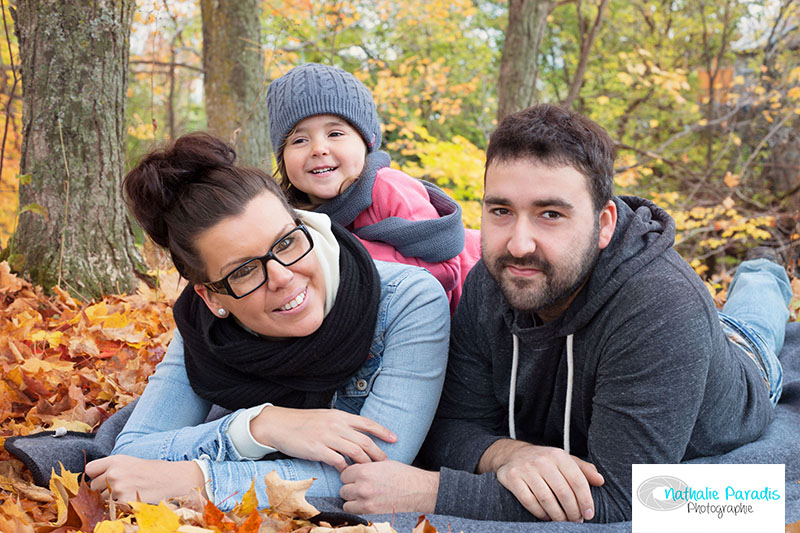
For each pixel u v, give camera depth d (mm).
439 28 12211
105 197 3951
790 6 10148
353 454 1712
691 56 12148
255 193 1728
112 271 3941
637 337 1630
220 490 1683
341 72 2840
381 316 1913
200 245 1708
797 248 7852
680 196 10070
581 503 1613
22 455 1810
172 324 3428
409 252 2598
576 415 1882
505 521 1638
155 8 4539
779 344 2842
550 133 1583
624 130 12180
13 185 5945
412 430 1828
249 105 6441
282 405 1928
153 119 3977
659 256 1719
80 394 2445
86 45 3850
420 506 1679
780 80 10258
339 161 2742
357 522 1531
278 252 1730
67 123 3838
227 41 6371
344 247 1935
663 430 1620
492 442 1845
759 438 2078
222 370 1938
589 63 12812
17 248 3920
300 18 8367
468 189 7492
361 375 1936
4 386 2414
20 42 3914
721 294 4523
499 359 1943
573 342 1786
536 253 1619
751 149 10781
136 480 1681
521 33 7766
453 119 12656
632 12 12664
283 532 1533
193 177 1736
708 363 1657
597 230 1660
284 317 1767
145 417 1947
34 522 1593
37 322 3219
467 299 2049
